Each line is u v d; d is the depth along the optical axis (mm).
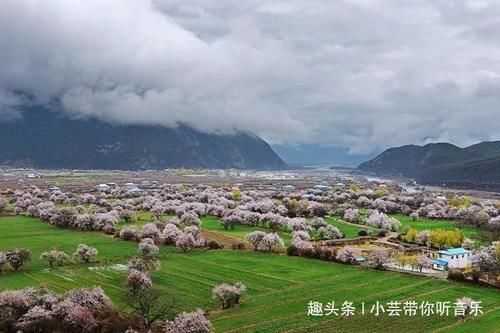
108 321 108125
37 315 104812
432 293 140000
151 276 154500
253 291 142375
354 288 144875
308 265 174000
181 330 103750
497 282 148875
